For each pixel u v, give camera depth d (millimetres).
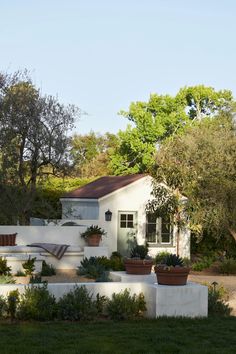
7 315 11109
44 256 19750
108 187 28531
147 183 27641
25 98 22594
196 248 29453
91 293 11758
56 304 11297
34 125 22453
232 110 24719
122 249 27188
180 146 24406
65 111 23453
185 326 10805
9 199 22453
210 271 23828
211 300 12539
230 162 22500
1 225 22172
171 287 11664
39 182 23688
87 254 20500
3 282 13820
